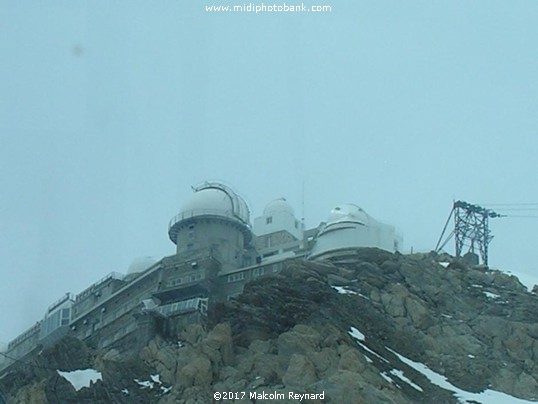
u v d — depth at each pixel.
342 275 147.62
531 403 120.12
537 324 139.25
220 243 162.25
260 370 117.25
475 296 150.00
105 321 159.50
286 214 184.25
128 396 119.88
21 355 173.25
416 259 157.38
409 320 136.50
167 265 156.38
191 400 112.75
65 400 121.44
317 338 121.00
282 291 137.12
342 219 165.62
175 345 131.75
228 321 131.12
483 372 126.25
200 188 171.88
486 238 185.88
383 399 105.19
